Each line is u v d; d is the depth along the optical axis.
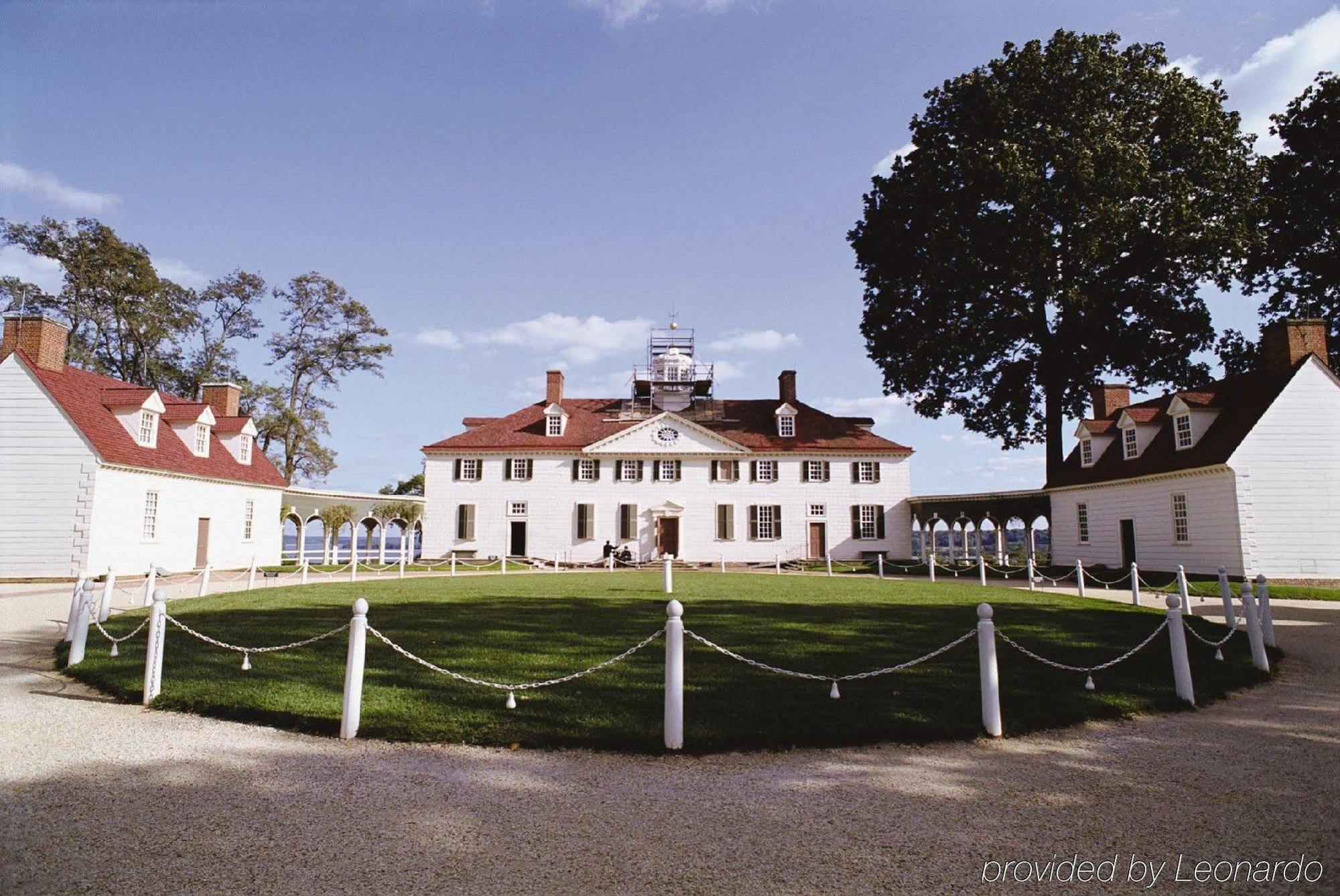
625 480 45.78
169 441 30.81
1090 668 9.68
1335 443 24.97
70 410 25.78
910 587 23.28
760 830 5.02
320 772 6.14
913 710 7.65
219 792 5.70
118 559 26.38
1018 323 35.47
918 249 35.72
